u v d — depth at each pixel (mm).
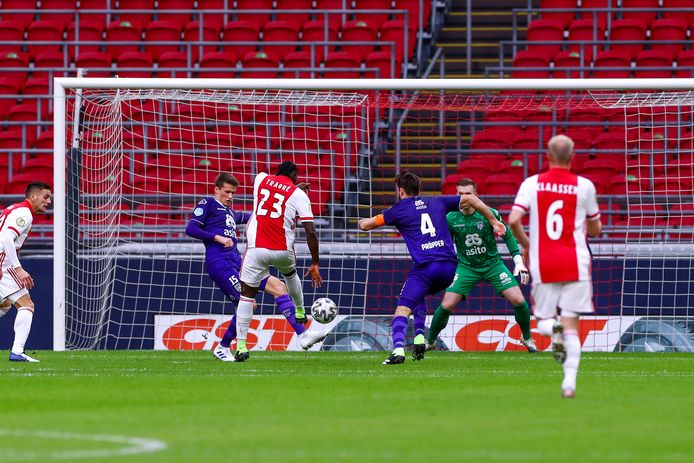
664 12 92688
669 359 52188
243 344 48031
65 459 21703
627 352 59531
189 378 39656
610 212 65312
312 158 72125
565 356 32250
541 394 34031
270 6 96625
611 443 23844
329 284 61969
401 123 75562
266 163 71312
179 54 88375
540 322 32000
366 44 83188
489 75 85625
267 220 46250
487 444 23734
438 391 35000
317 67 89000
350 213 70000
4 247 46438
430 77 88125
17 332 48125
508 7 96750
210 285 62250
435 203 44875
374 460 21672
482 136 77812
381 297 61938
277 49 90812
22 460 21578
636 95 60656
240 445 23625
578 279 31531
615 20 92688
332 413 29219
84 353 55781
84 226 61969
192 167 70375
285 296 47656
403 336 45062
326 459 21781
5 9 96188
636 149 74000
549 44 83875
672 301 60781
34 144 80312
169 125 76062
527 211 33000
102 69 78688
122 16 96812
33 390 35250
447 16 97188
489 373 42344
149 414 29031
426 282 44625
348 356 54250
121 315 61781
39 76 89375
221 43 83375
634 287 61031
